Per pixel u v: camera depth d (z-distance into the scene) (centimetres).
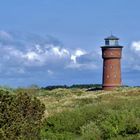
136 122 3164
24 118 2330
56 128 3531
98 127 3269
